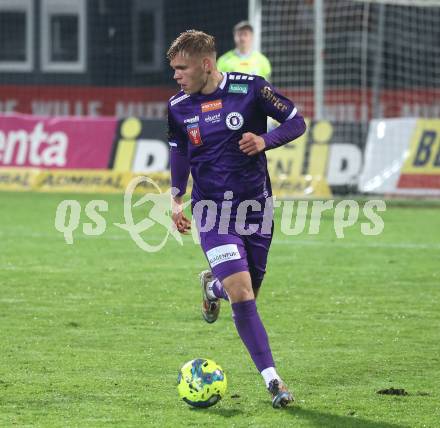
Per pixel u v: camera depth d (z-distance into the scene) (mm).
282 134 20516
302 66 82750
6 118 72500
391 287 35094
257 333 20000
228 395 20719
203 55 20547
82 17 88688
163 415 19141
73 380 21797
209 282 23562
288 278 36812
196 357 24234
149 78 88812
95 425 18406
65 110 87062
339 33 82562
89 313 29984
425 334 27297
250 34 51875
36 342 25828
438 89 83438
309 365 23531
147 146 69812
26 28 89375
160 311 30406
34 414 19109
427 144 67062
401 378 22281
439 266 40094
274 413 19344
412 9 83875
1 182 72312
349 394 20844
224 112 20734
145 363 23531
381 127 66938
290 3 82188
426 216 59625
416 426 18531
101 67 88938
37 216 56375
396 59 83812
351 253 43625
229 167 20781
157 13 88812
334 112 80625
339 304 31812
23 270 38156
